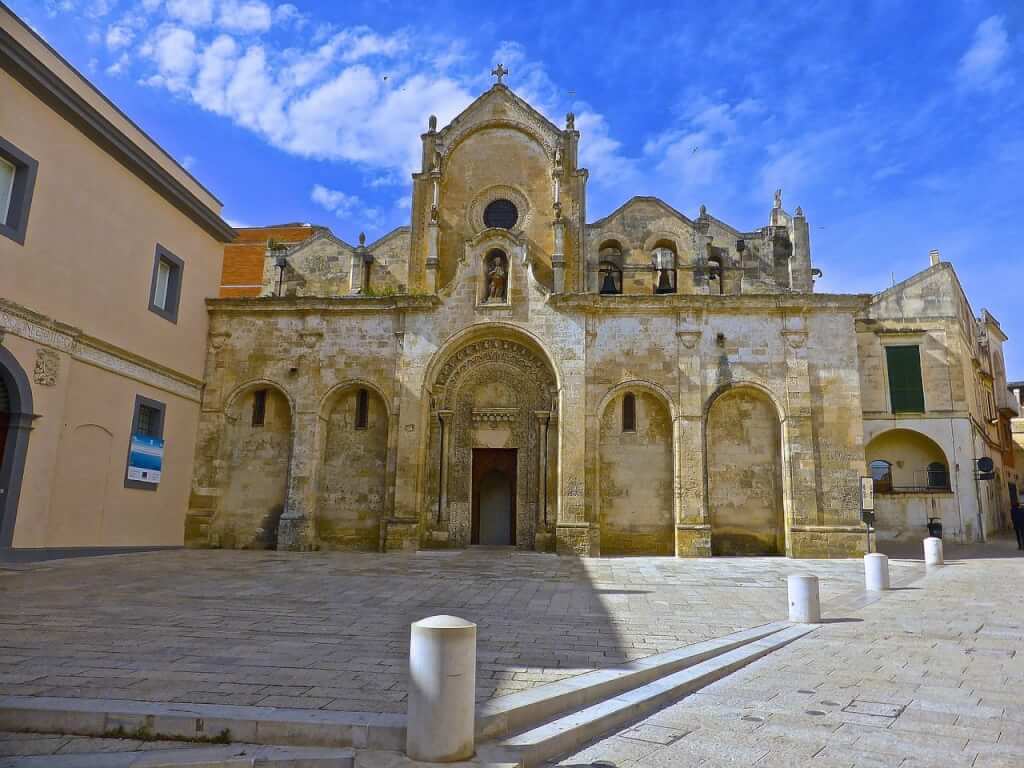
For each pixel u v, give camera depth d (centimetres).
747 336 2866
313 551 2833
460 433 3012
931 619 1341
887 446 3750
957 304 3794
